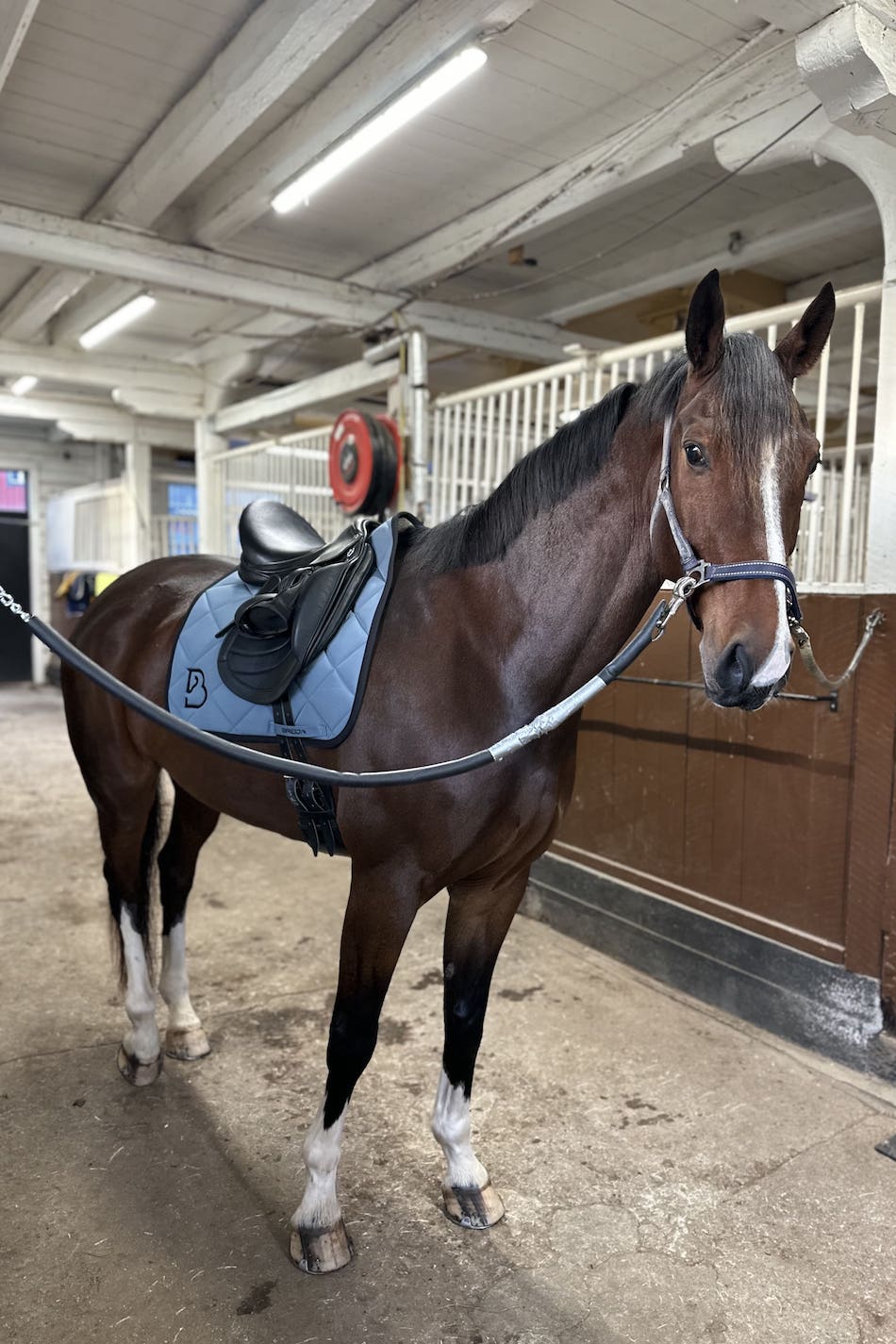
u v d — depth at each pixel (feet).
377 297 13.29
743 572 3.21
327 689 4.44
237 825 12.99
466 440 11.32
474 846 4.26
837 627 6.59
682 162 8.68
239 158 9.90
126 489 24.02
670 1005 7.57
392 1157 5.42
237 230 11.03
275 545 5.39
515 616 4.18
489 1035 6.96
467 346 14.35
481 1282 4.44
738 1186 5.23
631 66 7.97
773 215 11.51
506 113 8.80
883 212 6.50
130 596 6.28
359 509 11.82
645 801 8.23
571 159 9.72
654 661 8.05
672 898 8.00
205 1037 6.58
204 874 10.71
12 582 30.07
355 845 4.36
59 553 28.94
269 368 17.76
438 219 11.45
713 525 3.31
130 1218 4.80
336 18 6.66
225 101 7.95
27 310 14.97
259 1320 4.15
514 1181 5.24
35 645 30.14
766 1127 5.82
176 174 9.46
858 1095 6.23
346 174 10.16
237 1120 5.74
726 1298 4.37
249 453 17.56
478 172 10.10
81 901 9.68
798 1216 4.97
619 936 8.48
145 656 5.71
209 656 5.19
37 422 28.99
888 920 6.29
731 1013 7.43
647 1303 4.33
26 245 10.68
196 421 19.63
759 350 3.38
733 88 7.78
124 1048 6.23
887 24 5.55
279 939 8.74
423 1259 4.59
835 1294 4.41
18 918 9.14
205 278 11.90
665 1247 4.72
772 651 3.11
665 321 15.35
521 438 12.20
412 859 4.26
